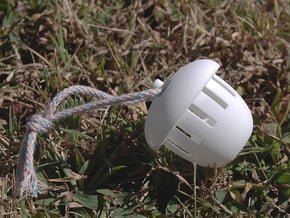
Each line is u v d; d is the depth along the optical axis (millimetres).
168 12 481
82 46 459
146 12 487
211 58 462
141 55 458
